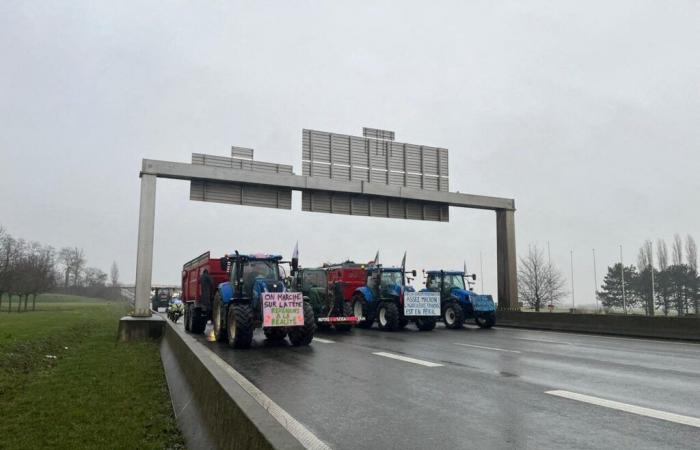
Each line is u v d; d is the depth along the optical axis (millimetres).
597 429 5277
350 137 22375
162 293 50781
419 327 21297
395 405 6488
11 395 7633
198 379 6098
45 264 48875
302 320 13523
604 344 14398
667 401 6625
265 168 21031
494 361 10570
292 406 6461
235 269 14719
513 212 25516
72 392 7727
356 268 23219
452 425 5496
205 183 19891
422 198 23078
